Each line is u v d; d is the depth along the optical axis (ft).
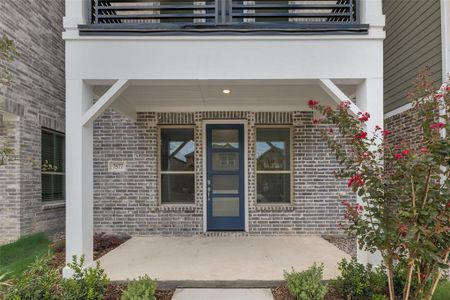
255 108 22.17
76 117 14.03
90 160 14.64
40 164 21.42
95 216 22.24
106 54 14.14
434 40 17.87
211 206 22.68
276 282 13.04
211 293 12.48
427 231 8.73
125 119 22.53
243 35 14.17
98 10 14.52
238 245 19.13
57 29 24.56
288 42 14.26
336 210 22.16
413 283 10.61
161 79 14.21
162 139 23.07
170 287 12.97
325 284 12.17
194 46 14.23
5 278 13.48
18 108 19.30
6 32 18.45
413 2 19.88
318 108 11.40
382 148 10.52
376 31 14.14
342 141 21.81
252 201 22.29
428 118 9.85
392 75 22.49
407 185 9.28
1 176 19.06
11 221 19.06
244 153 22.61
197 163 22.44
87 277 10.84
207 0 16.52
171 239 20.93
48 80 23.07
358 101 14.93
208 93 18.65
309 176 22.30
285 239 20.74
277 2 20.25
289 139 22.93
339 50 14.21
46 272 10.93
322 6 14.62
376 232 9.66
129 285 11.14
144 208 22.26
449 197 9.00
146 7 14.51
